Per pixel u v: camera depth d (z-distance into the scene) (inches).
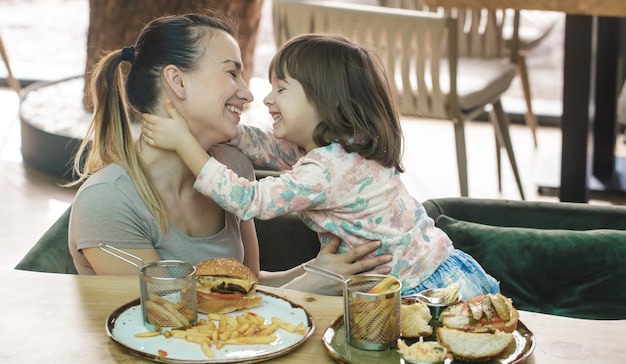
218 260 62.7
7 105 211.8
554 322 61.2
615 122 164.9
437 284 77.9
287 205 72.8
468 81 144.2
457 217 91.5
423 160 181.3
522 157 182.9
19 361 55.0
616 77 162.7
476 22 160.4
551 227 90.2
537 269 85.4
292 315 60.8
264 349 56.2
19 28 254.7
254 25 171.9
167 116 73.3
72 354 55.9
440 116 138.1
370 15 132.8
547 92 213.5
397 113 80.0
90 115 180.1
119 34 170.7
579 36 133.4
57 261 80.8
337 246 78.5
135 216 72.1
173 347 56.1
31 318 60.2
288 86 75.9
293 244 92.0
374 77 77.0
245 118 175.6
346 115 74.5
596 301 84.9
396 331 56.4
